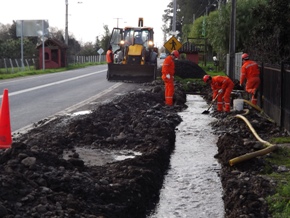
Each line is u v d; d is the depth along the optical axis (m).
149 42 26.27
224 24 37.25
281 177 6.87
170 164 8.31
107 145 9.25
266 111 13.53
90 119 10.52
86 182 5.91
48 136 9.34
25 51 59.59
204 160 8.55
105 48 87.12
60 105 14.90
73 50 86.38
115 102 13.90
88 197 5.62
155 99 15.80
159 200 6.54
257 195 6.05
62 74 35.69
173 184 7.21
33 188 5.27
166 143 9.20
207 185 7.13
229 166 7.76
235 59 27.17
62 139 9.17
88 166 7.40
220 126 11.69
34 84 24.02
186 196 6.68
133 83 24.47
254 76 15.02
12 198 4.92
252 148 8.57
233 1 25.61
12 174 5.34
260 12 23.75
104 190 5.86
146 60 26.33
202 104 16.52
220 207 6.21
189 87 21.56
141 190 6.38
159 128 10.36
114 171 7.06
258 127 10.91
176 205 6.33
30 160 5.96
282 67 10.86
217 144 9.63
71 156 8.15
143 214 6.05
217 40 37.97
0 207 4.51
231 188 6.61
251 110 13.98
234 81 23.27
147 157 7.73
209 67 41.22
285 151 8.43
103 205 5.59
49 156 6.54
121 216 5.56
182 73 28.23
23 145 6.45
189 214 6.00
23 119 12.01
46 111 13.46
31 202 4.96
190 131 11.18
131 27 26.72
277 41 22.42
